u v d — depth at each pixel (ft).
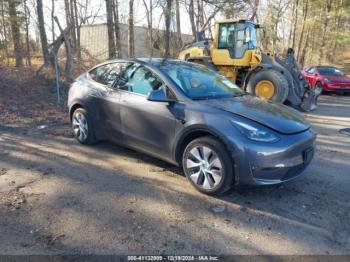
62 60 46.75
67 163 16.47
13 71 39.50
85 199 12.71
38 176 14.82
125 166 16.21
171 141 14.26
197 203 12.62
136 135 15.81
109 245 9.87
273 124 12.73
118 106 16.38
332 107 37.52
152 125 14.89
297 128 13.12
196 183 13.47
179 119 13.73
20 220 11.09
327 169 16.61
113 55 47.39
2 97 30.99
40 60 66.64
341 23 102.73
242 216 11.78
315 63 108.88
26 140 20.12
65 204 12.28
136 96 15.75
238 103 14.25
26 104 29.78
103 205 12.28
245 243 10.18
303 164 13.37
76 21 61.52
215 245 10.04
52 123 24.35
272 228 11.05
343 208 12.53
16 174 14.97
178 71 15.76
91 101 18.07
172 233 10.59
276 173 12.42
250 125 12.41
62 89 35.81
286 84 32.48
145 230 10.71
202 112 13.21
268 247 10.01
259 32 40.98
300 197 13.37
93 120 18.22
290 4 91.66
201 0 60.90
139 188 13.79
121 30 71.46
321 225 11.32
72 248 9.68
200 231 10.75
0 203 12.20
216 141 12.76
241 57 37.04
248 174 12.22
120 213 11.73
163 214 11.75
